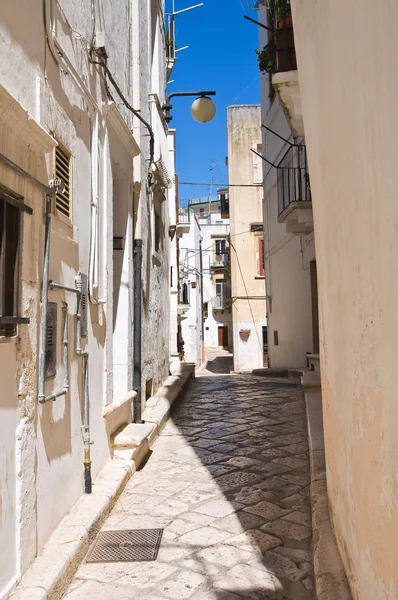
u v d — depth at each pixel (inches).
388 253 67.6
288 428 285.7
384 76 65.6
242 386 469.7
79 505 157.5
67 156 158.1
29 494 116.2
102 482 180.7
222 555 139.1
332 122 106.7
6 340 106.3
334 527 127.3
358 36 79.4
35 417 122.6
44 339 125.8
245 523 159.8
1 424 103.6
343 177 97.8
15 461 110.5
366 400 83.8
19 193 113.1
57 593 114.3
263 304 983.0
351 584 100.3
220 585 124.1
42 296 128.0
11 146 109.9
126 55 273.9
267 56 276.2
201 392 440.1
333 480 129.3
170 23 538.6
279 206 538.6
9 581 104.7
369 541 82.8
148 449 241.4
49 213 130.8
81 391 167.2
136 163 287.4
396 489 66.4
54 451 138.1
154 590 122.3
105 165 206.7
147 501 179.5
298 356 530.0
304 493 184.7
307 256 464.1
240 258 986.7
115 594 120.4
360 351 87.8
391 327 67.2
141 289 287.7
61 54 149.9
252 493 186.2
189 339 1363.2
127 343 260.4
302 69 149.8
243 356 975.0
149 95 347.3
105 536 150.8
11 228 109.0
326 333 134.8
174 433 282.4
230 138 997.8
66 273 152.9
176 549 142.8
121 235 267.6
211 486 194.9
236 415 327.3
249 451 241.4
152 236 350.0
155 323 371.9
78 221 167.9
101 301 194.4
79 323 162.4
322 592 103.4
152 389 352.2
